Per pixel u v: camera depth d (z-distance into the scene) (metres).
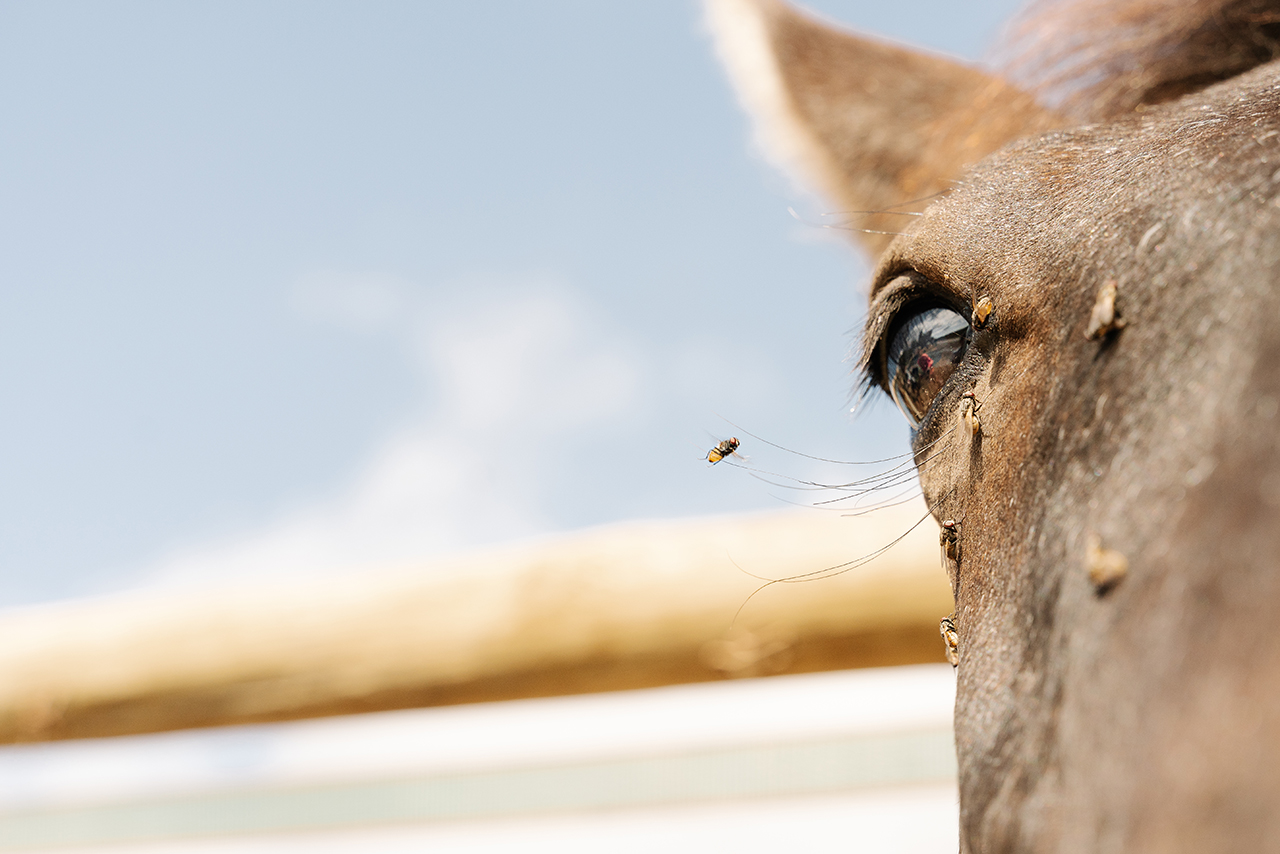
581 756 1.65
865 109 0.82
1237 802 0.49
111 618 1.05
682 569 0.90
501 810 1.63
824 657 0.86
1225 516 0.54
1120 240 0.59
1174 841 0.51
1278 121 0.59
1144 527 0.55
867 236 0.81
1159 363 0.57
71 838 1.89
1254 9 0.75
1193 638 0.54
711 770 1.57
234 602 1.03
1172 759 0.53
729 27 0.85
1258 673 0.52
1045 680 0.57
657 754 1.60
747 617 0.87
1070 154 0.64
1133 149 0.62
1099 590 0.56
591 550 0.94
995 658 0.58
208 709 1.01
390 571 1.01
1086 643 0.56
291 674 0.98
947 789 1.45
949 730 1.46
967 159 0.78
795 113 0.82
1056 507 0.58
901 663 0.85
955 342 0.64
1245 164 0.58
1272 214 0.57
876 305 0.66
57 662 1.04
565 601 0.92
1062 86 0.79
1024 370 0.60
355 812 1.71
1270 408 0.54
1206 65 0.76
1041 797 0.56
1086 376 0.58
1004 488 0.60
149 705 1.00
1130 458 0.56
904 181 0.80
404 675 0.96
